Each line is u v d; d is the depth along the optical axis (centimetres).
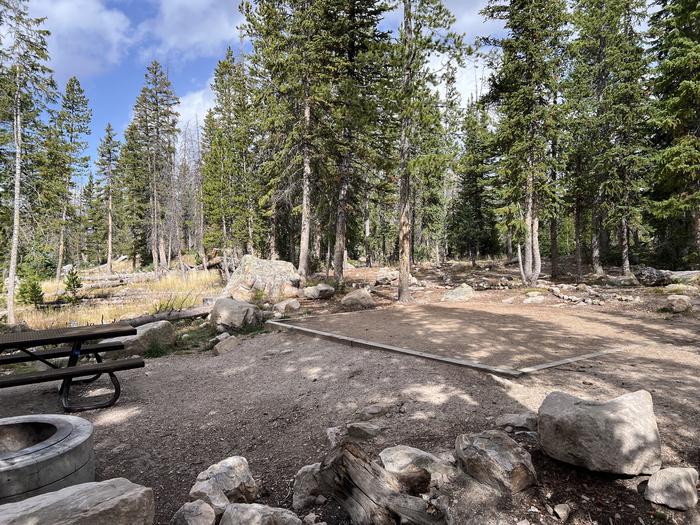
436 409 475
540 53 1652
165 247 5200
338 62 1844
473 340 808
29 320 1662
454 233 3512
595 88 2159
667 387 510
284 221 3147
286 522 282
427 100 1345
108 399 622
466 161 1593
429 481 316
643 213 2109
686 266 2139
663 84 1672
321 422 484
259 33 2016
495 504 283
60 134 2142
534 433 386
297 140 1964
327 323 1077
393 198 2164
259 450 437
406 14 1355
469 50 1327
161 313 1361
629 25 2067
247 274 1744
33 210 2053
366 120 1565
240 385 657
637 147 1925
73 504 229
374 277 2645
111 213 4700
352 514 301
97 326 697
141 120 3900
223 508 307
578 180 2144
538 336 843
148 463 422
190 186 5734
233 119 3192
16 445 382
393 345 771
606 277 2014
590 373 577
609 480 310
